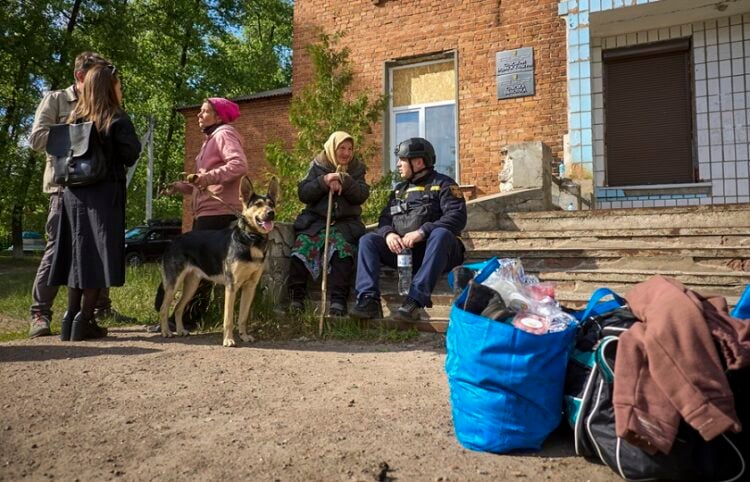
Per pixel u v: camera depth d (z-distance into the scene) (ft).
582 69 27.37
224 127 16.58
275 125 43.09
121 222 14.52
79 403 9.14
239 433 7.78
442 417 8.54
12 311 21.57
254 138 43.70
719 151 27.22
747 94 26.71
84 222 13.99
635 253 16.79
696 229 16.98
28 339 14.96
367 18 35.53
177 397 9.50
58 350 13.33
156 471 6.54
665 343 5.95
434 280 14.48
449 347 7.97
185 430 7.91
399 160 16.78
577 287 16.21
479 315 7.82
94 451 7.16
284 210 24.13
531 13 30.89
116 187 14.34
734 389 6.20
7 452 7.12
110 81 14.51
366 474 6.40
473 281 8.07
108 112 14.24
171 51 88.12
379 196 25.46
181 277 15.39
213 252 14.69
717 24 27.40
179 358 12.58
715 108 27.35
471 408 7.35
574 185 25.93
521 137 31.07
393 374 11.13
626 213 19.34
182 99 88.12
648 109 28.94
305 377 10.90
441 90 34.09
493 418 7.18
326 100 26.27
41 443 7.43
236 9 93.40
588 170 27.17
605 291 7.93
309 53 27.76
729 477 6.07
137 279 26.61
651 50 28.73
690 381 5.73
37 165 68.13
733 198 26.86
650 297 6.79
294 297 17.43
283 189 24.84
